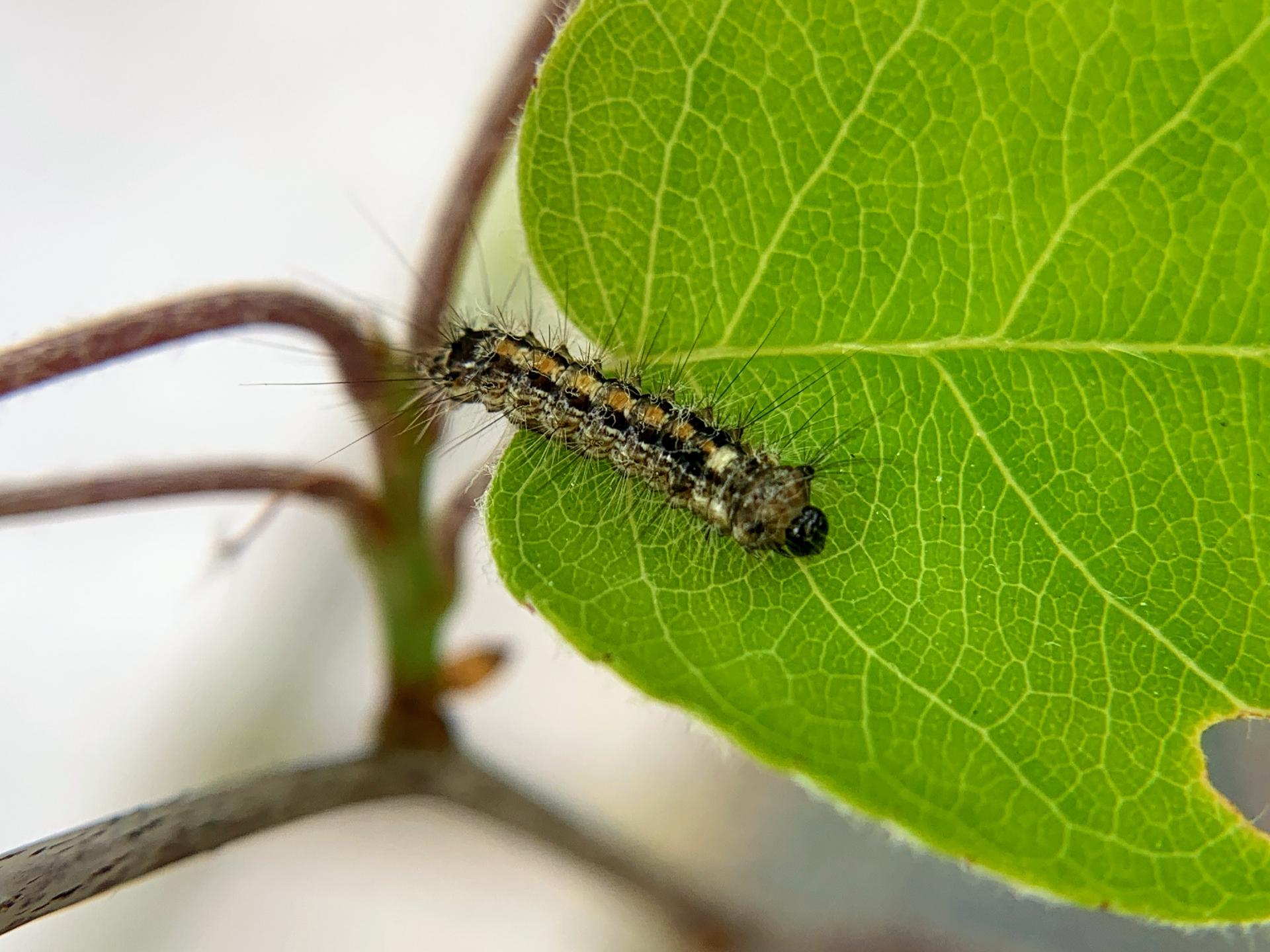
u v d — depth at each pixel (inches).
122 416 5.2
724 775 5.2
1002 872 3.4
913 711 3.4
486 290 4.1
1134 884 3.4
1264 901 3.4
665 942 5.2
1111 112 3.5
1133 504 3.5
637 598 3.5
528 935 5.4
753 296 3.6
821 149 3.5
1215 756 4.3
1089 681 3.5
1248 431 3.5
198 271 5.4
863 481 3.6
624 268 3.6
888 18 3.5
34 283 5.3
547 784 4.8
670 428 3.7
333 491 3.8
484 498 3.5
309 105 5.7
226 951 5.4
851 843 5.0
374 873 5.5
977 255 3.5
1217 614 3.5
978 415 3.6
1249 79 3.5
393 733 4.0
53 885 3.4
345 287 5.4
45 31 5.5
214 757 5.2
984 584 3.5
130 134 5.5
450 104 5.7
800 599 3.5
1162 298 3.5
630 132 3.5
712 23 3.5
